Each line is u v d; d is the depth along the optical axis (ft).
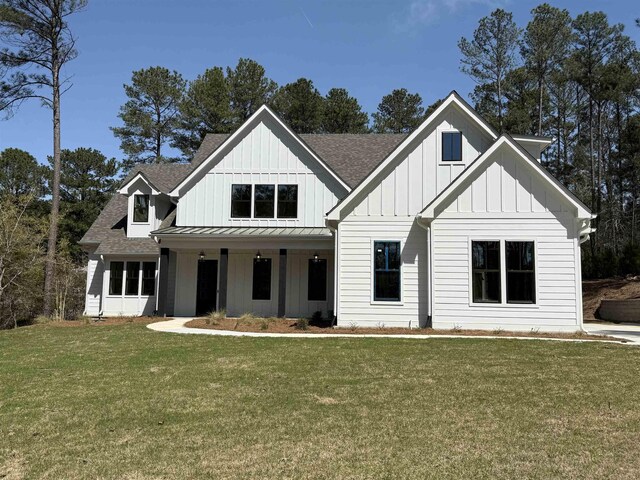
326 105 139.13
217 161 67.77
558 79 113.19
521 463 16.25
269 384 27.14
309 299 67.26
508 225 49.73
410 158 54.75
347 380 27.89
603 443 18.06
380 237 53.57
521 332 47.91
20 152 149.07
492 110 124.88
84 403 23.86
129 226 73.77
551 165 135.85
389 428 19.83
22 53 75.15
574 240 48.73
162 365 32.48
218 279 69.31
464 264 50.01
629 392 25.16
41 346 41.83
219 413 22.06
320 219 65.98
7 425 20.74
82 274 81.15
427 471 15.66
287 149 67.26
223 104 126.72
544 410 22.13
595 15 111.96
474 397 24.29
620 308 72.33
